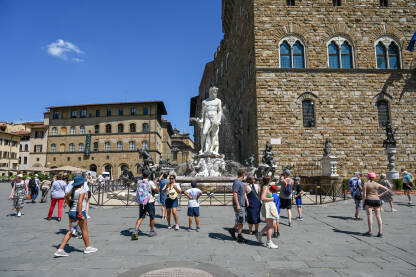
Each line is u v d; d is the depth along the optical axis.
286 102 23.92
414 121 24.16
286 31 24.73
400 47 25.08
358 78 24.44
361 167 23.36
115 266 5.61
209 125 19.72
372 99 24.25
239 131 33.09
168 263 5.79
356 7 25.33
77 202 6.55
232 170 24.27
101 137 69.69
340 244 7.39
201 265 5.65
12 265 5.69
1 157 81.81
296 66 24.58
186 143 106.31
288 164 23.17
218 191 16.98
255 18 24.83
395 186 20.61
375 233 8.66
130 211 13.11
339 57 24.72
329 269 5.46
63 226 9.97
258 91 23.97
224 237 8.11
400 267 5.60
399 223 10.21
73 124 71.38
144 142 68.50
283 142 23.45
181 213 12.56
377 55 25.03
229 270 5.37
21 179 12.52
